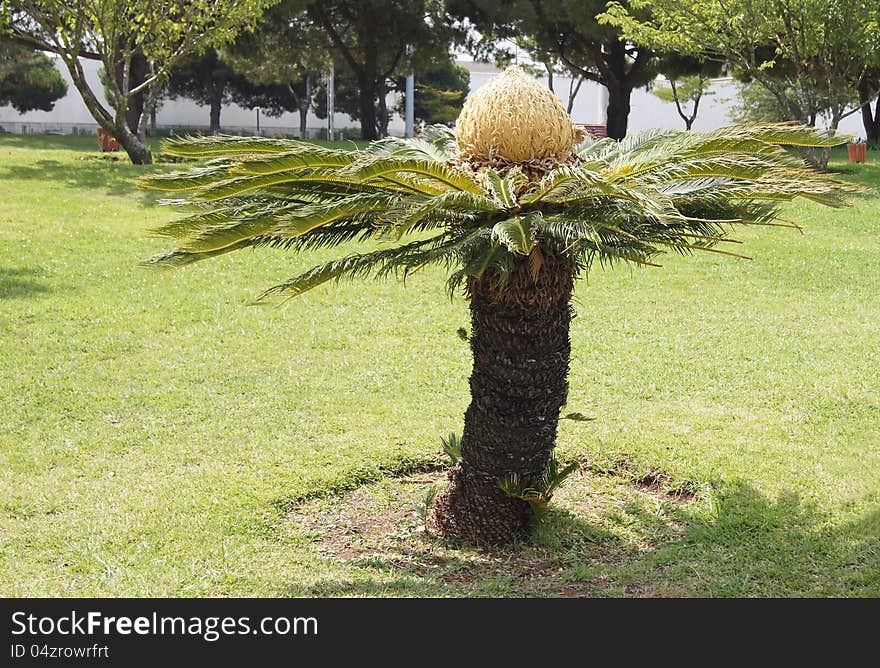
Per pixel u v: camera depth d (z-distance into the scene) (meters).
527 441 4.98
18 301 10.03
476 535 5.11
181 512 5.33
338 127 51.06
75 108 47.16
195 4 18.66
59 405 7.18
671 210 3.96
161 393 7.53
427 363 8.42
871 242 14.01
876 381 7.79
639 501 5.67
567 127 4.65
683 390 7.65
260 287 11.13
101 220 14.37
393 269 5.09
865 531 5.12
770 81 20.50
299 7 26.52
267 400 7.41
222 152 4.58
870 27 18.23
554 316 4.84
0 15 18.27
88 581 4.54
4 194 15.89
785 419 6.94
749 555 4.89
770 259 12.80
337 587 4.54
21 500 5.46
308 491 5.67
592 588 4.59
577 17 24.80
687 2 19.94
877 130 29.59
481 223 4.54
